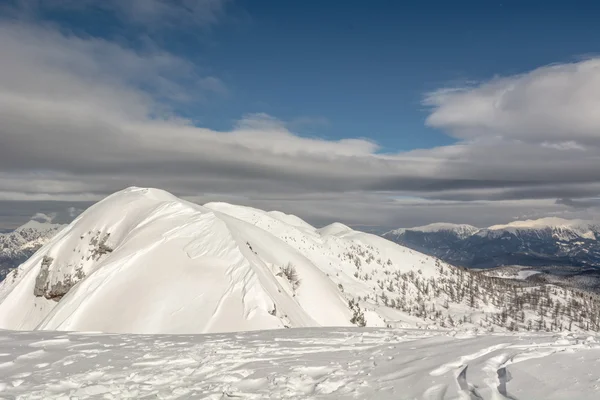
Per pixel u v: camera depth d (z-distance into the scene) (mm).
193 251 50688
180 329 37188
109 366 11281
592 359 10484
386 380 9641
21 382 9812
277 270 64438
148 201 77562
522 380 8930
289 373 10547
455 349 12594
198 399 8664
